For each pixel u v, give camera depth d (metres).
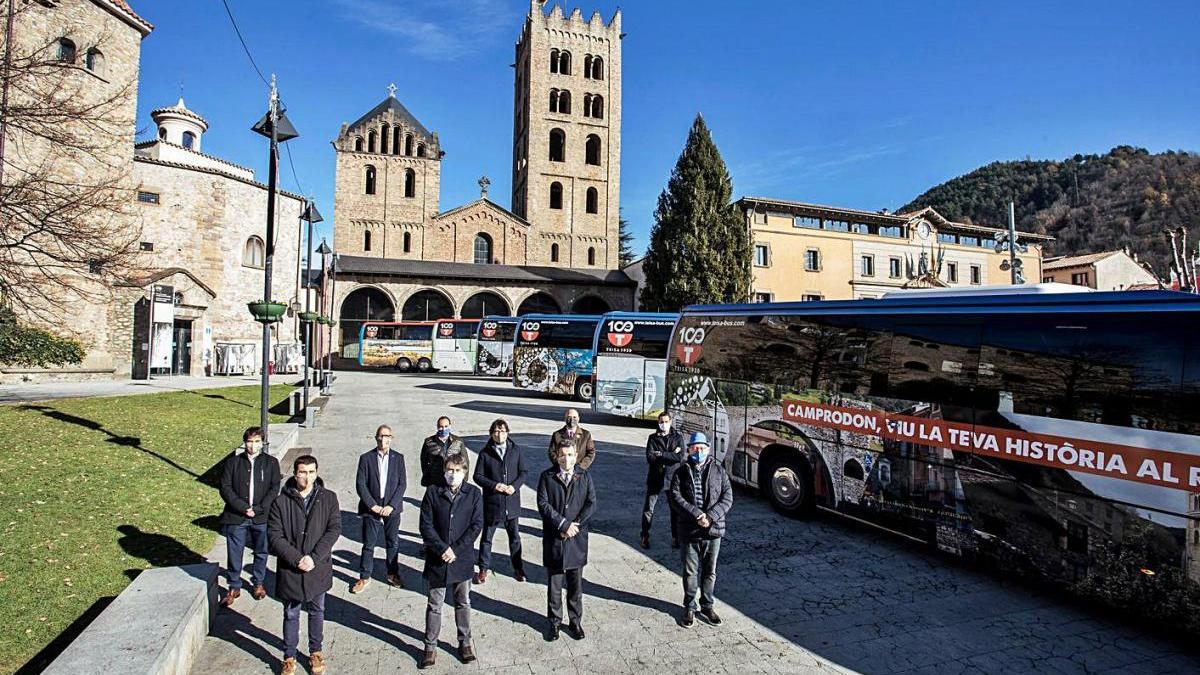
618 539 9.04
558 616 5.93
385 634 5.96
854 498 9.18
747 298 40.59
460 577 5.40
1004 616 6.73
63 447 11.51
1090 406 6.64
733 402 11.52
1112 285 54.44
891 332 8.95
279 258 38.91
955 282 48.62
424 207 52.38
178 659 4.75
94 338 25.52
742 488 11.82
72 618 5.50
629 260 90.44
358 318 46.00
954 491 7.86
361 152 51.28
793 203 43.78
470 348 42.78
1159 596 5.98
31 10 21.86
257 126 11.56
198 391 23.73
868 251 45.94
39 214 11.15
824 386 9.80
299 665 5.32
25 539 7.00
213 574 5.98
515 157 65.19
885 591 7.32
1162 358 6.17
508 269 50.09
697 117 41.75
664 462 8.49
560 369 27.52
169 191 33.34
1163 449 6.05
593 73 59.72
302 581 5.03
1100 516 6.47
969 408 7.79
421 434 17.56
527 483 12.33
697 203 40.62
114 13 25.12
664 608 6.70
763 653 5.76
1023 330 7.39
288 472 12.32
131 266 13.09
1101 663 5.77
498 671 5.32
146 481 10.00
